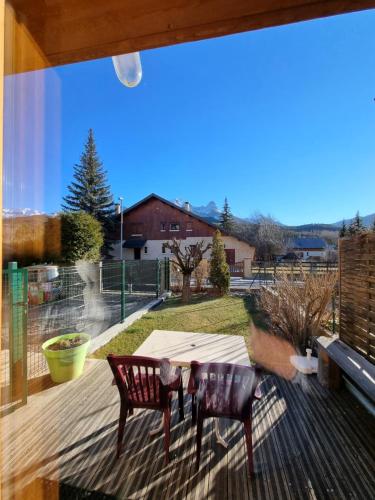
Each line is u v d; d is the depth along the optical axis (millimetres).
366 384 2053
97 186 12570
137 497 1556
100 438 2004
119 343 4219
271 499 1552
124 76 1739
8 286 821
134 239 16875
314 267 5359
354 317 2816
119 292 6820
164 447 1917
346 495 1573
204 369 1801
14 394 947
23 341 1231
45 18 936
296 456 1855
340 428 2152
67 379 2725
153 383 1858
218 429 2004
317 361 3221
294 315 3938
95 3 984
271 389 2789
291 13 1091
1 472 800
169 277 10242
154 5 1040
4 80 742
